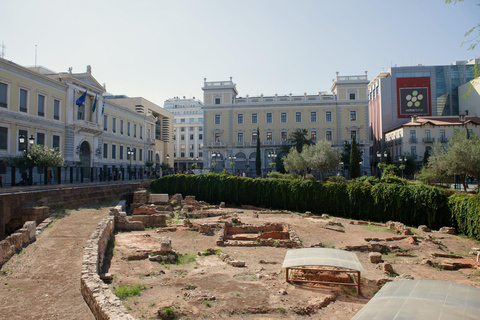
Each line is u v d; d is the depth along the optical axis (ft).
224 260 54.34
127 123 235.20
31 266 41.52
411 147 263.90
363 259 59.88
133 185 139.85
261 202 129.90
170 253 54.95
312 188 119.55
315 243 68.28
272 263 53.62
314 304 35.96
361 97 285.43
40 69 189.88
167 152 339.36
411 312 23.95
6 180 128.77
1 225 69.36
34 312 29.71
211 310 33.76
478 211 78.54
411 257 63.10
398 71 312.50
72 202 92.94
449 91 305.12
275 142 290.15
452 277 50.85
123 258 52.01
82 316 29.22
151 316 31.89
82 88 179.63
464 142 111.65
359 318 24.00
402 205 100.63
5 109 132.57
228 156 297.94
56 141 161.89
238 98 305.53
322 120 290.56
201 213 104.73
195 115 482.69
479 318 23.02
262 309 34.35
